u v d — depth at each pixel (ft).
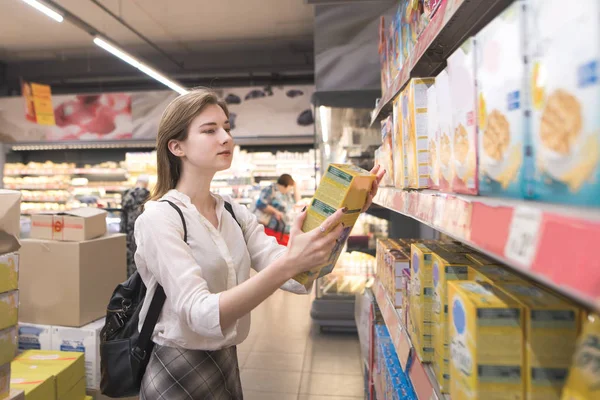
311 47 27.20
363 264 13.96
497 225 1.90
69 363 7.66
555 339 2.19
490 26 2.22
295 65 27.81
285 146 30.58
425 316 3.76
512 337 2.24
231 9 21.42
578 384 1.63
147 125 27.02
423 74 5.05
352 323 13.28
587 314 2.16
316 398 9.33
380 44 8.07
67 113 27.37
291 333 13.50
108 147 29.96
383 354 6.02
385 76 7.38
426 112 3.98
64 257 8.53
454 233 2.48
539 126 1.76
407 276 4.67
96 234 9.19
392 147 5.52
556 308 2.20
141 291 4.56
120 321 4.56
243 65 28.14
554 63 1.63
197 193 4.33
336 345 12.44
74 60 29.04
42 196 28.37
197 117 4.12
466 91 2.57
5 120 27.71
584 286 1.24
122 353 4.28
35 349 8.53
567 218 1.40
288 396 9.43
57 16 14.64
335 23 14.61
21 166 28.76
